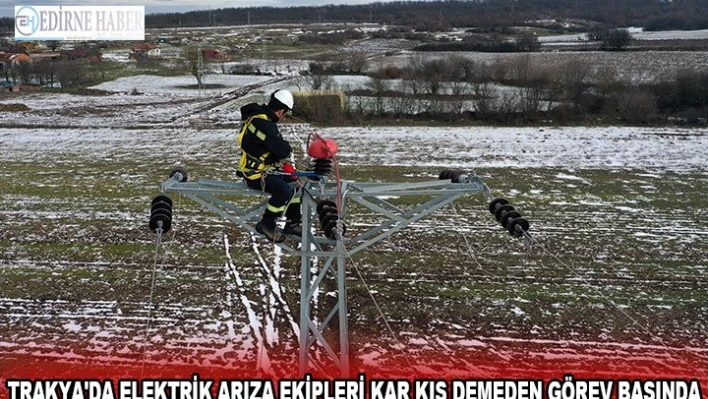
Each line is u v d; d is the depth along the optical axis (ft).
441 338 28.09
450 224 42.34
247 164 19.20
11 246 38.45
